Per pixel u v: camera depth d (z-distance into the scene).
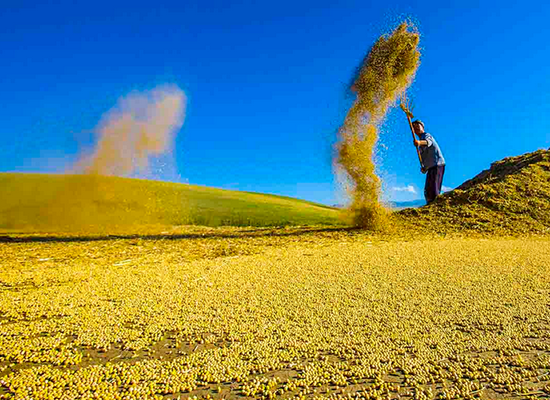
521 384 2.46
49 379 2.60
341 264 6.07
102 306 4.01
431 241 8.67
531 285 4.62
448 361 2.78
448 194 12.95
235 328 3.44
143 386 2.49
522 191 12.19
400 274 5.30
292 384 2.50
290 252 7.42
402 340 3.15
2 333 3.34
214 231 11.81
